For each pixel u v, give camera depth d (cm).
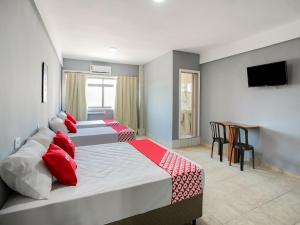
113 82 633
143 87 638
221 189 257
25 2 179
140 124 651
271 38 327
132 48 449
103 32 347
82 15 281
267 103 341
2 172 122
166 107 493
